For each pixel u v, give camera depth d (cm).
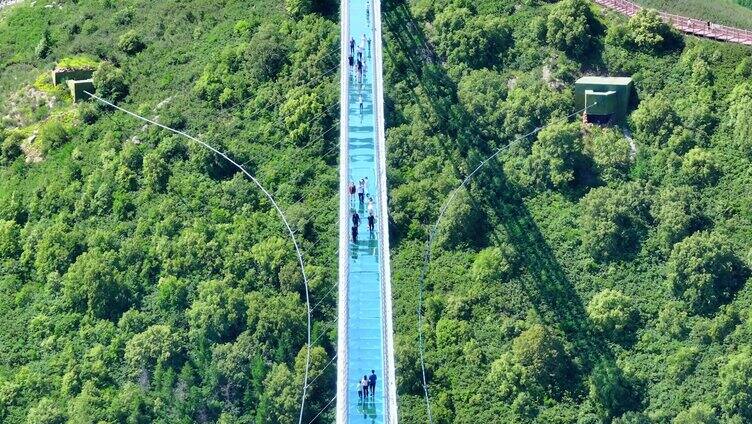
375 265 16388
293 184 18300
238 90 19338
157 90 19712
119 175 18725
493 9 19412
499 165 18088
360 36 18700
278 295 17375
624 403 16338
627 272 17175
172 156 18838
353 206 16800
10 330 17725
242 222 18012
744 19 19225
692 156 17688
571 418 16262
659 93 18350
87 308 17725
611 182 17762
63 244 18250
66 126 19588
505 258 17312
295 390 16525
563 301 17038
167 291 17550
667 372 16462
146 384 17000
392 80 18988
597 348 16725
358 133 17662
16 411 17012
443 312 17075
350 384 15512
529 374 16500
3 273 18300
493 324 16950
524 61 18912
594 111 18262
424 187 17912
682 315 16762
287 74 19312
